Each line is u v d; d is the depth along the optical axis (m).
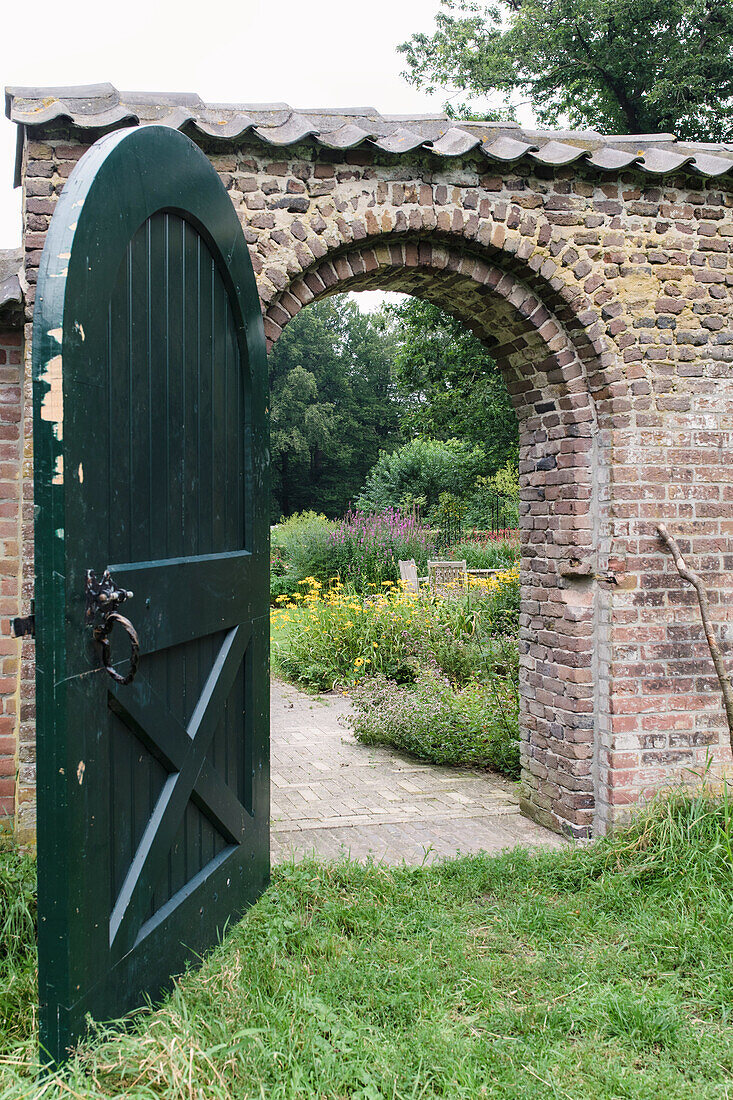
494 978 2.85
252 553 3.32
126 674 2.27
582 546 4.21
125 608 2.25
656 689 4.16
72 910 1.97
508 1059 2.37
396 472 21.75
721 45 14.28
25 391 3.52
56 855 1.94
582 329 4.12
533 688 4.70
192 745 2.72
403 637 9.27
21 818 3.49
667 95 14.45
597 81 15.38
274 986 2.56
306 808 4.97
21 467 3.67
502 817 4.78
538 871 3.77
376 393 40.22
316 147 3.74
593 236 4.11
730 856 3.54
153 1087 1.96
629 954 3.01
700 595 4.09
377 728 6.51
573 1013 2.63
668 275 4.21
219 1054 2.11
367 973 2.76
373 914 3.25
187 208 2.65
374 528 14.22
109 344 2.17
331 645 9.64
